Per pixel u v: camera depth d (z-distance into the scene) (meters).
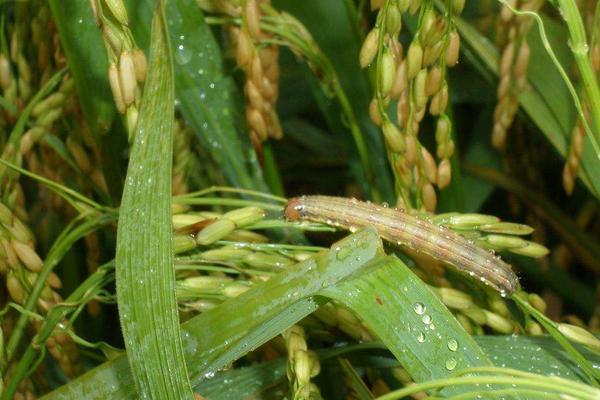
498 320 0.35
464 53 0.42
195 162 0.43
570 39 0.33
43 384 0.40
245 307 0.33
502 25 0.39
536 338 0.35
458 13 0.34
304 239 0.41
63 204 0.42
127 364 0.33
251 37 0.37
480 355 0.32
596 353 0.33
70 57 0.38
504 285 0.34
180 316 0.36
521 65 0.39
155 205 0.32
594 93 0.33
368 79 0.42
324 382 0.38
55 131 0.41
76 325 0.45
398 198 0.36
